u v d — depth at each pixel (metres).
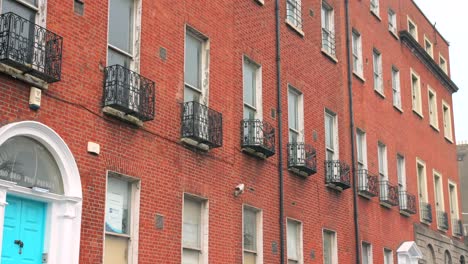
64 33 11.09
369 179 21.70
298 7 19.42
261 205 16.03
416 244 25.27
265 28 17.45
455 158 33.19
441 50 33.97
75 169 10.84
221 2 15.60
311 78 19.48
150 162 12.60
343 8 22.38
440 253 28.05
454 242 30.30
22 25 10.09
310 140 18.86
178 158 13.38
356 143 21.83
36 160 10.45
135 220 12.16
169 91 13.35
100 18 11.91
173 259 12.80
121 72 11.91
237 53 16.05
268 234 16.14
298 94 18.80
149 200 12.45
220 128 14.45
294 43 18.81
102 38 11.88
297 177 17.89
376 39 25.12
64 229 10.55
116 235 11.77
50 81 10.53
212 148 14.46
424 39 31.50
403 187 25.61
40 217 10.55
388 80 25.81
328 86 20.45
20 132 10.02
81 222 10.92
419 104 29.05
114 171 11.73
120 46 12.49
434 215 28.33
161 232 12.62
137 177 12.25
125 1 12.81
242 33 16.34
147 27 13.00
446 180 31.00
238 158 15.41
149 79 12.66
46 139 10.45
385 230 23.00
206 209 14.06
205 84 14.62
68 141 10.91
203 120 13.87
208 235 13.95
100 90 11.67
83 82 11.34
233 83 15.68
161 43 13.34
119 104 11.65
